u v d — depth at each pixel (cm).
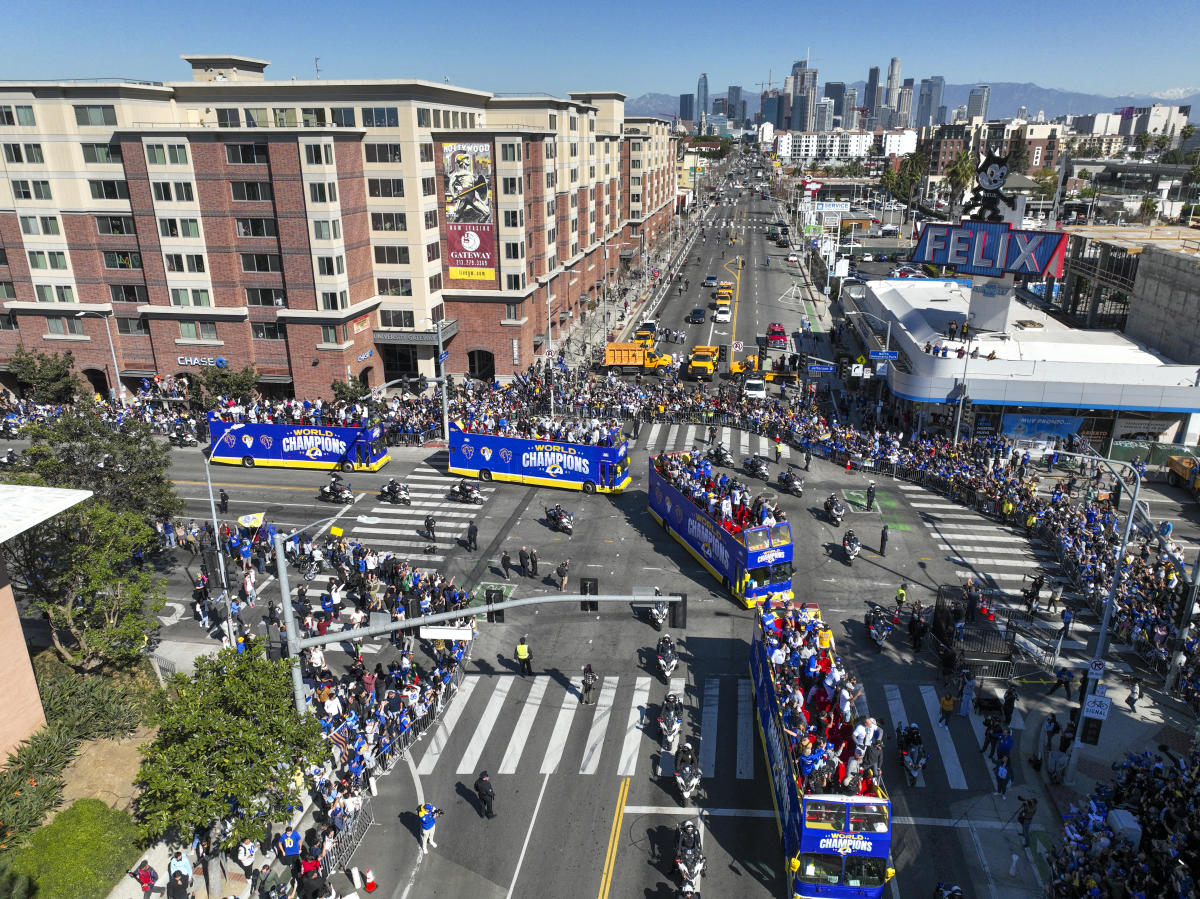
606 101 11244
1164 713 2961
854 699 2445
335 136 5938
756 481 5084
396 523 4519
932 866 2289
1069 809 2480
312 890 2139
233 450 5397
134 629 2917
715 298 10019
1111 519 4272
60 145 6128
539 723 2925
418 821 2473
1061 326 6856
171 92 6325
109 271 6425
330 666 3262
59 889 2139
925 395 5403
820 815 1981
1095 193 14350
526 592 3781
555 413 6141
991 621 3291
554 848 2362
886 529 4088
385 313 6712
